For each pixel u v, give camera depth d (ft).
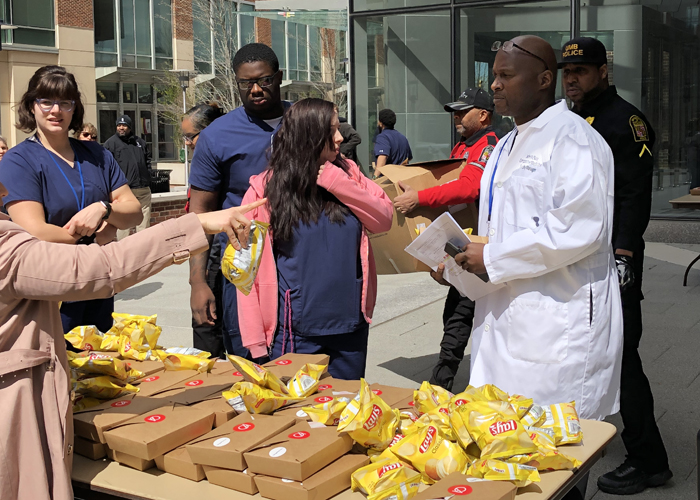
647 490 11.32
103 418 7.09
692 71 35.78
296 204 9.89
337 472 6.23
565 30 36.83
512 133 9.52
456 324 14.43
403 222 13.16
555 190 8.42
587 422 7.55
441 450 6.38
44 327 6.39
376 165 32.35
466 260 8.70
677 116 36.27
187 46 110.83
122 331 9.26
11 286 6.08
